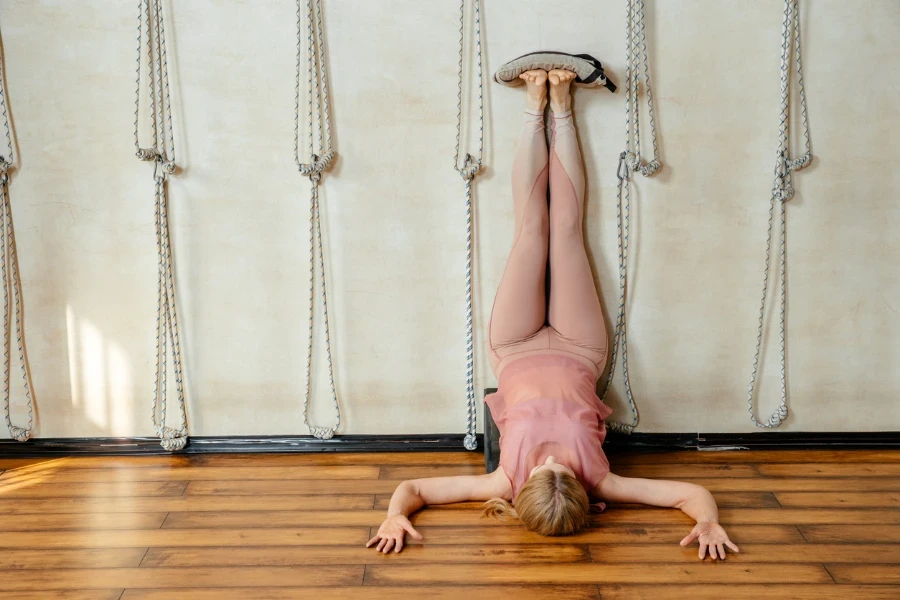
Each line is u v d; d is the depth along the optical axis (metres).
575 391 2.58
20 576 2.12
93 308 2.87
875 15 2.65
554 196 2.69
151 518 2.43
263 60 2.71
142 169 2.77
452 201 2.79
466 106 2.73
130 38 2.69
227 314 2.88
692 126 2.73
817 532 2.30
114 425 2.94
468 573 2.11
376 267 2.84
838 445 2.91
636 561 2.16
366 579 2.09
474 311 2.87
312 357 2.90
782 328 2.86
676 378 2.90
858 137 2.73
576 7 2.66
